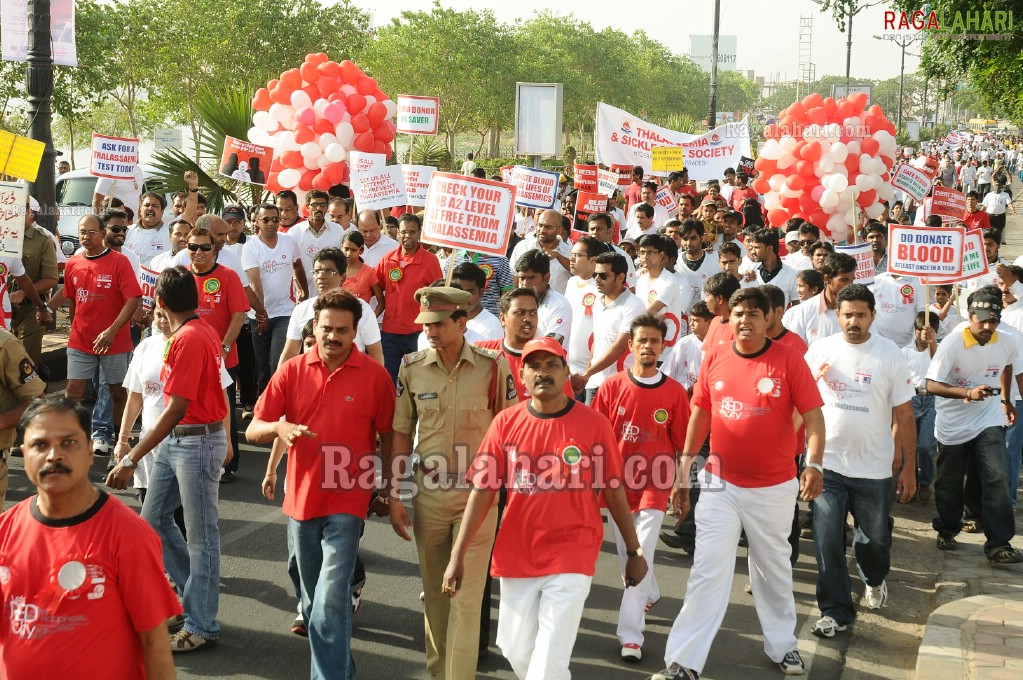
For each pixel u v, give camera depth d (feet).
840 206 46.26
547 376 14.65
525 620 14.84
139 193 44.27
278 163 46.34
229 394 28.53
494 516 16.48
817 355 20.17
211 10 128.26
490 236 21.15
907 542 25.86
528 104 75.87
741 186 68.64
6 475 18.54
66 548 10.74
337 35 138.31
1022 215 115.44
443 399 16.63
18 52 39.22
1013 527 24.12
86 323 29.73
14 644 10.83
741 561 24.35
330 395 16.29
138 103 134.41
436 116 50.65
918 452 28.91
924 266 27.94
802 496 17.33
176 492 18.79
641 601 18.67
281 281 33.09
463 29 200.44
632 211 51.03
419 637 19.15
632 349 19.76
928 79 61.77
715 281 23.18
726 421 17.74
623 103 290.35
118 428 31.73
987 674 17.46
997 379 24.13
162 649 11.10
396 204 38.34
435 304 16.34
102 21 99.91
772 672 18.28
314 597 16.02
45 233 35.29
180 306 18.04
